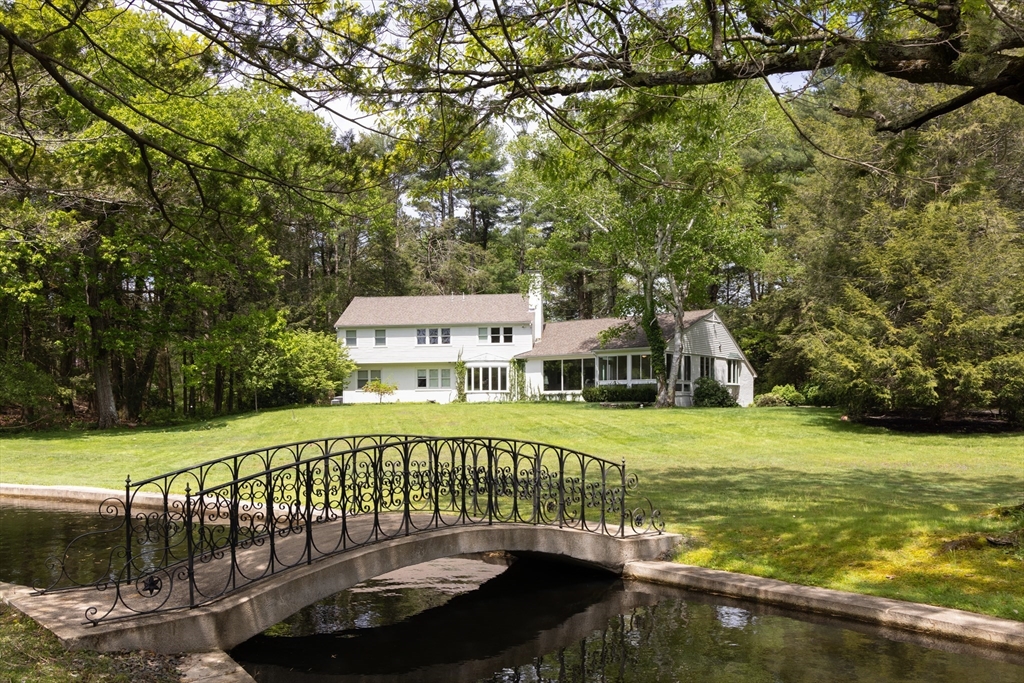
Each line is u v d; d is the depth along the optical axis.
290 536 7.32
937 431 20.97
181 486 13.30
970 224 21.20
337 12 5.33
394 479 8.98
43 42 5.86
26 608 5.48
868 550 7.66
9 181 8.45
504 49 7.52
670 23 7.34
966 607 6.19
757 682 5.19
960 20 6.30
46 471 15.65
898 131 7.50
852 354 21.28
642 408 30.05
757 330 40.78
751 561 7.78
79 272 24.20
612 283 46.47
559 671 5.61
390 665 5.85
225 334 27.33
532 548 7.57
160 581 5.66
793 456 17.50
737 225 27.06
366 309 42.28
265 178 6.16
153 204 7.20
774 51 7.00
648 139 7.76
